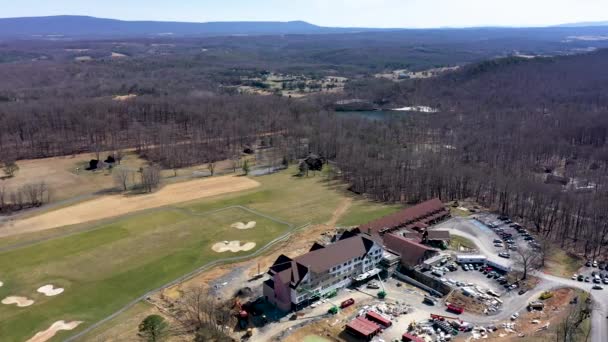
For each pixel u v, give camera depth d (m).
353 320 94.50
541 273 113.50
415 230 138.50
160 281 112.75
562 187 164.38
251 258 124.88
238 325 95.62
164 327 92.25
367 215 155.88
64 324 95.62
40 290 108.12
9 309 100.50
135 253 127.00
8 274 114.81
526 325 92.50
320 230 143.12
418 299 105.12
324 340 90.19
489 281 111.00
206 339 88.25
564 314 95.25
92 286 110.00
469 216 152.12
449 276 113.00
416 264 116.12
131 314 99.25
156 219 151.00
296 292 99.44
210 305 99.75
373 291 108.81
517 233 137.88
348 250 111.19
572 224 140.00
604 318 94.06
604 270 115.12
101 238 136.00
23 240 134.62
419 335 90.38
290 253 127.12
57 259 123.00
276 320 97.50
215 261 123.06
